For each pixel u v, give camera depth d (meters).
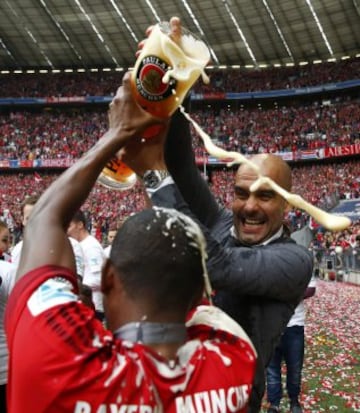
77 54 57.69
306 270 2.15
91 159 1.50
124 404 1.26
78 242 5.70
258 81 56.53
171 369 1.34
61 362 1.24
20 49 56.94
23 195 48.56
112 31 52.97
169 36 1.63
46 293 1.33
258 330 2.12
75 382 1.23
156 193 1.92
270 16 49.41
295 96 56.06
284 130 52.38
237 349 1.48
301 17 49.47
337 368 8.48
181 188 2.00
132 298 1.40
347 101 53.78
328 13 48.72
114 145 1.53
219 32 52.47
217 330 1.50
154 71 1.56
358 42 53.75
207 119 55.16
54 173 52.69
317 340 11.07
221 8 48.16
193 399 1.33
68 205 1.46
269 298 2.13
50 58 58.59
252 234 2.29
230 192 43.88
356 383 7.52
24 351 1.27
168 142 1.84
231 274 1.96
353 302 17.59
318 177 47.28
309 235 5.05
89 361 1.27
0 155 52.19
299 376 5.90
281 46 54.94
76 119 55.62
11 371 1.29
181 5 47.75
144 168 1.81
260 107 57.62
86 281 5.81
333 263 27.06
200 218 2.27
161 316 1.40
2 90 58.00
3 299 3.95
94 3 48.09
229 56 57.25
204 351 1.42
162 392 1.30
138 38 53.91
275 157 2.28
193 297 1.45
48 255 1.38
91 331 1.32
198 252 1.44
